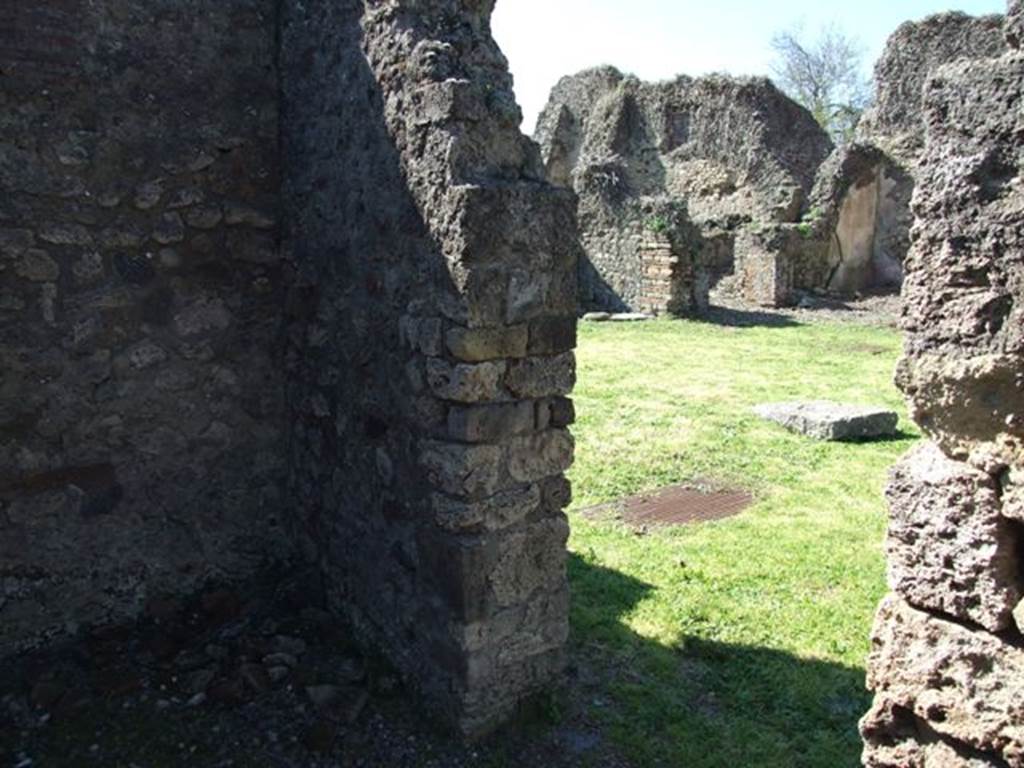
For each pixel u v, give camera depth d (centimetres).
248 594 469
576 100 2784
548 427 362
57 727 364
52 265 417
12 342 411
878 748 238
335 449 437
